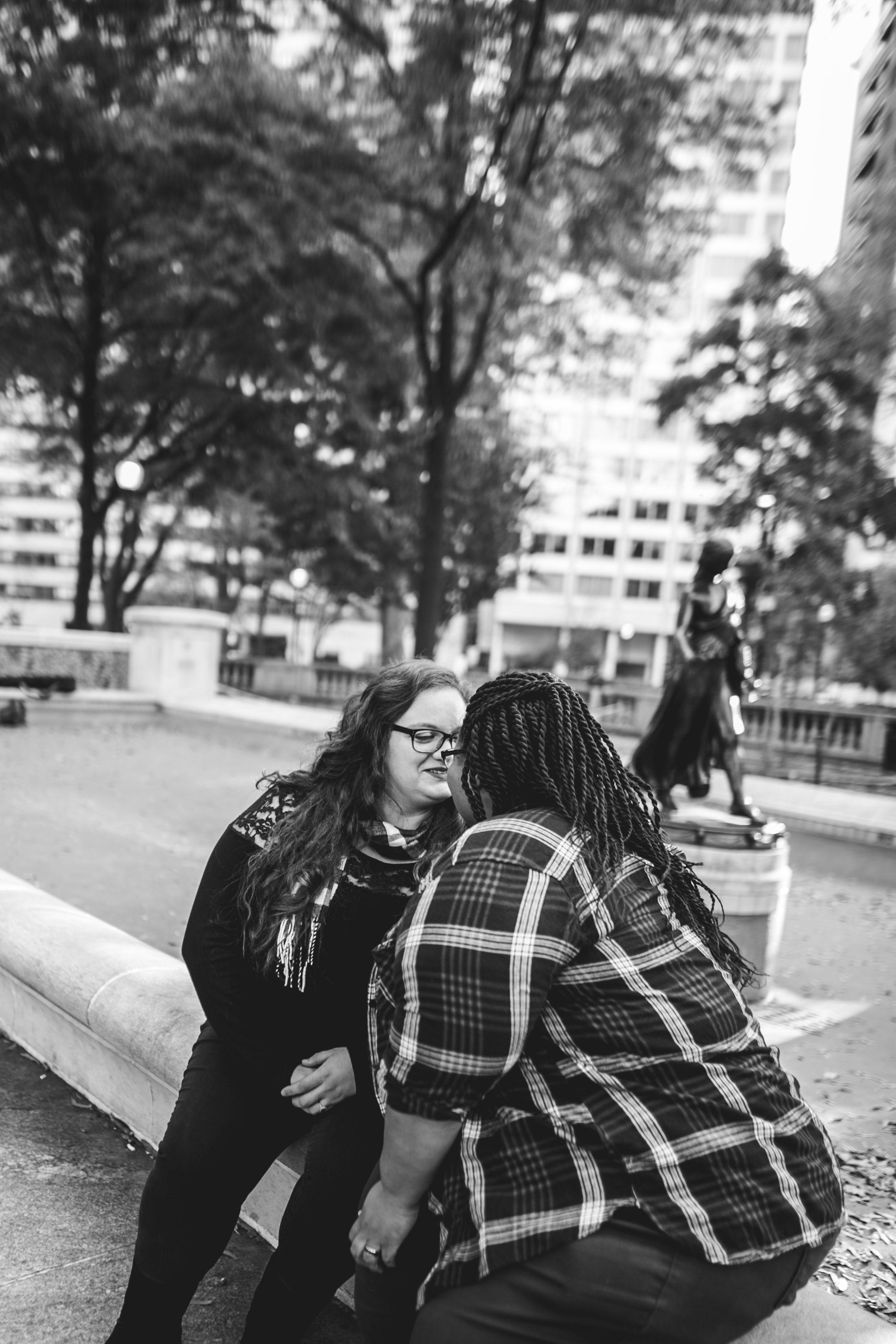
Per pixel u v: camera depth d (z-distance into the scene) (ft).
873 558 92.58
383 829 6.61
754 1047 4.79
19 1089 10.59
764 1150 4.46
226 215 51.98
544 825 4.76
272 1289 6.20
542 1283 4.29
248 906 6.44
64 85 47.34
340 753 6.66
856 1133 12.53
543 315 62.34
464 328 65.16
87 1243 8.03
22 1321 7.06
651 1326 4.23
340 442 75.05
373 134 51.47
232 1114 6.53
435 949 4.36
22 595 275.18
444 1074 4.33
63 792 32.27
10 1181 8.82
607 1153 4.39
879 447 73.77
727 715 18.44
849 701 113.91
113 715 56.13
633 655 235.20
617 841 4.87
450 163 49.47
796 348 70.08
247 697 68.13
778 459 74.95
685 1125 4.40
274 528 84.58
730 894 17.08
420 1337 4.48
